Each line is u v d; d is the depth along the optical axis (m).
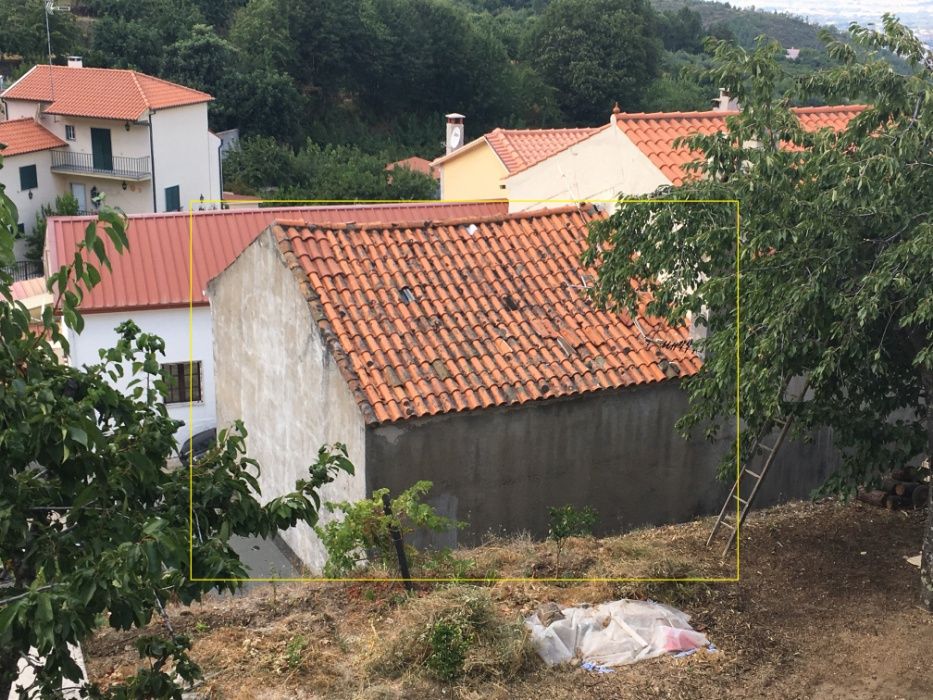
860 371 9.83
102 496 5.58
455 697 7.88
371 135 68.81
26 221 43.44
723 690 8.16
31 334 5.73
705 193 9.71
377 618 9.17
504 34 82.19
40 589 4.84
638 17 74.56
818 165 9.11
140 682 6.04
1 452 5.09
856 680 8.40
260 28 65.19
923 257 7.93
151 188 44.16
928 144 8.88
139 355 21.16
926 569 9.56
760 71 9.72
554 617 8.88
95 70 45.31
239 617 9.41
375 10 70.19
